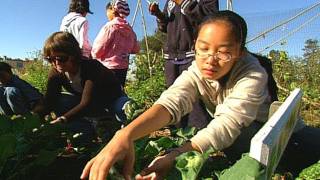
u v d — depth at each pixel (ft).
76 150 4.71
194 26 6.14
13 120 4.41
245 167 1.90
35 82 19.26
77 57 5.26
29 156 4.16
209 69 2.89
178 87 3.09
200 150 2.70
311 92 11.80
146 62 17.76
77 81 5.52
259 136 2.02
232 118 2.84
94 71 5.47
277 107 3.55
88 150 4.74
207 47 2.86
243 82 3.02
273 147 2.04
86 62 5.51
